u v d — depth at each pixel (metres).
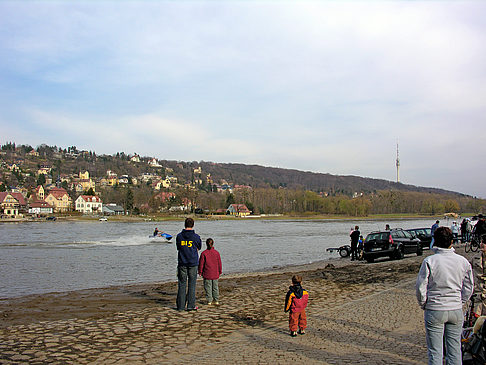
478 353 5.69
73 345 7.93
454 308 5.53
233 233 75.44
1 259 31.28
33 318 10.75
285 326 9.28
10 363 6.92
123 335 8.61
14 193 162.38
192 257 10.98
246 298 12.92
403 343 7.80
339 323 9.38
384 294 12.89
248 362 6.82
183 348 7.68
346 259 31.31
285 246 46.44
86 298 14.19
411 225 111.38
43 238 57.53
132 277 22.66
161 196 189.62
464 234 32.81
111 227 96.12
